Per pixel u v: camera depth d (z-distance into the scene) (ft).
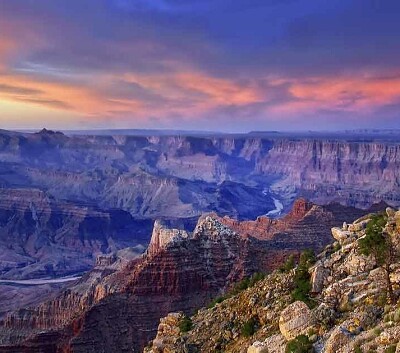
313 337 163.12
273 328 189.88
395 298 163.84
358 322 157.99
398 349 131.75
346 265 190.08
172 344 221.87
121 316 554.05
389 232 193.47
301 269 204.85
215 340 211.00
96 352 524.52
